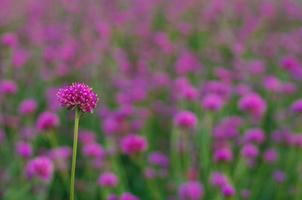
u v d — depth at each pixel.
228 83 6.08
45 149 4.87
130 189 4.68
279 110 5.50
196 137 4.48
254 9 10.98
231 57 7.98
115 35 8.55
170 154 5.11
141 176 4.71
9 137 5.16
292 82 6.48
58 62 6.87
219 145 4.50
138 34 8.81
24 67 6.63
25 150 4.18
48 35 8.34
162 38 8.38
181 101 5.28
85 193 4.42
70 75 6.63
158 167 4.78
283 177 4.42
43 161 3.64
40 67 6.78
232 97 5.87
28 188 3.92
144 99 5.87
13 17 9.27
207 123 4.41
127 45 8.71
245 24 9.47
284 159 4.73
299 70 6.37
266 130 5.52
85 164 4.79
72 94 1.96
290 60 6.27
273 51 7.91
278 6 11.03
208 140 4.30
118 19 8.89
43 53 7.14
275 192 4.50
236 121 5.05
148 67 7.34
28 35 8.35
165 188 4.48
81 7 9.77
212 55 7.75
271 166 4.69
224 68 7.45
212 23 9.22
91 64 6.68
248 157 4.08
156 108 5.98
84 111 1.97
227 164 3.92
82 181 4.50
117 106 6.02
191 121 4.08
